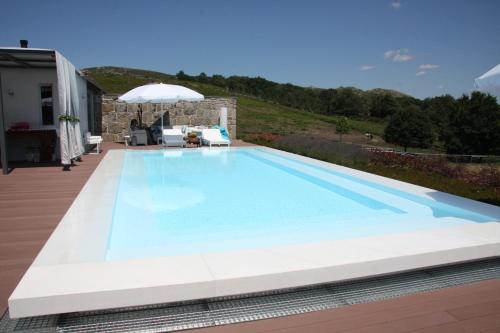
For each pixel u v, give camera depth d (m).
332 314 2.74
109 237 4.05
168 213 5.97
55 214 4.98
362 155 11.46
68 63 8.92
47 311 2.44
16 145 10.03
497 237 3.75
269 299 2.88
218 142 14.06
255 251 3.27
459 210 5.57
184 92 13.74
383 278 3.29
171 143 13.84
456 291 3.13
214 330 2.51
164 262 3.00
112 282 2.63
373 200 6.72
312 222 5.61
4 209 5.20
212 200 6.88
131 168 9.73
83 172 8.24
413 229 5.12
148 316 2.61
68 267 2.88
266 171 9.78
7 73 9.95
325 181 8.18
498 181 8.23
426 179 9.08
